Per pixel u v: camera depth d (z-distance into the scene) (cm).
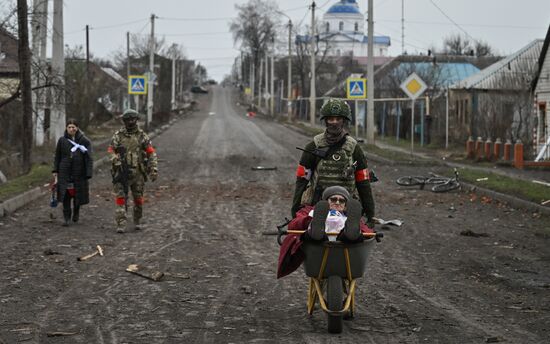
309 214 693
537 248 1173
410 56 6544
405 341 666
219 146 3606
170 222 1412
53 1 2548
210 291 868
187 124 5981
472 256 1106
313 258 677
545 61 3491
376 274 974
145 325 719
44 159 2509
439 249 1163
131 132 1301
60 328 705
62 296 836
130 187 1317
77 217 1400
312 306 750
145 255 1083
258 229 1339
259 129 5344
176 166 2605
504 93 3753
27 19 2181
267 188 1986
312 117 5416
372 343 659
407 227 1384
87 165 1358
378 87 5225
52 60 2555
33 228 1321
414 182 2086
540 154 2886
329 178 723
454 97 4428
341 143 725
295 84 9594
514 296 857
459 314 770
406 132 4772
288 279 938
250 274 966
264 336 682
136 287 884
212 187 2002
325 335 684
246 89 12131
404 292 871
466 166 2834
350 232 659
